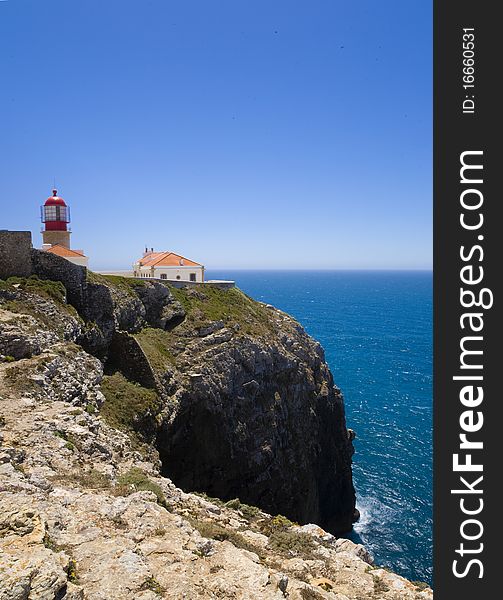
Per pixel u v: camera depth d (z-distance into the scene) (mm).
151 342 39375
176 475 34062
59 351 25438
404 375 99438
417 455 58781
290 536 14891
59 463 14281
